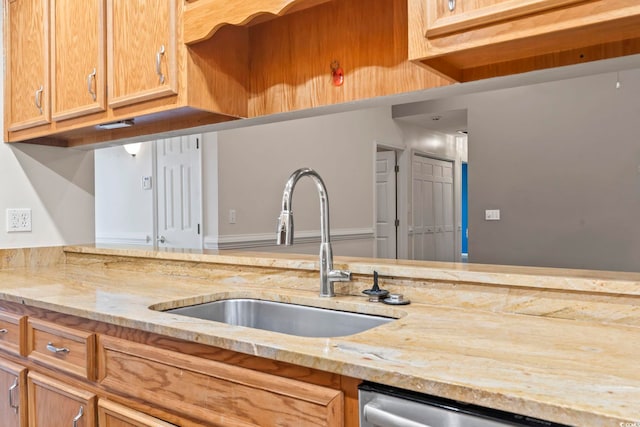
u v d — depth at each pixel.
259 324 1.64
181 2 1.53
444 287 1.36
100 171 5.04
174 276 2.03
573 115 4.67
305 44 1.57
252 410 1.01
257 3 1.34
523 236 4.95
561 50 1.13
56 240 2.44
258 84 1.68
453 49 1.03
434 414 0.78
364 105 1.52
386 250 6.54
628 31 0.99
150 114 1.67
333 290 1.53
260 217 4.22
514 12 0.95
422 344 0.96
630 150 4.40
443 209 7.56
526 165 4.93
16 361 1.67
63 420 1.47
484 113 5.20
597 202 4.57
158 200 4.42
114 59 1.71
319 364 0.89
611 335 1.02
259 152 4.22
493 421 0.72
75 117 1.89
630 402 0.66
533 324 1.13
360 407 0.86
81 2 1.84
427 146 7.07
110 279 1.96
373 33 1.43
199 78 1.54
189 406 1.12
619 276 1.21
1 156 2.22
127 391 1.27
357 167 5.57
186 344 1.14
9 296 1.63
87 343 1.38
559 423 0.66
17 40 2.15
